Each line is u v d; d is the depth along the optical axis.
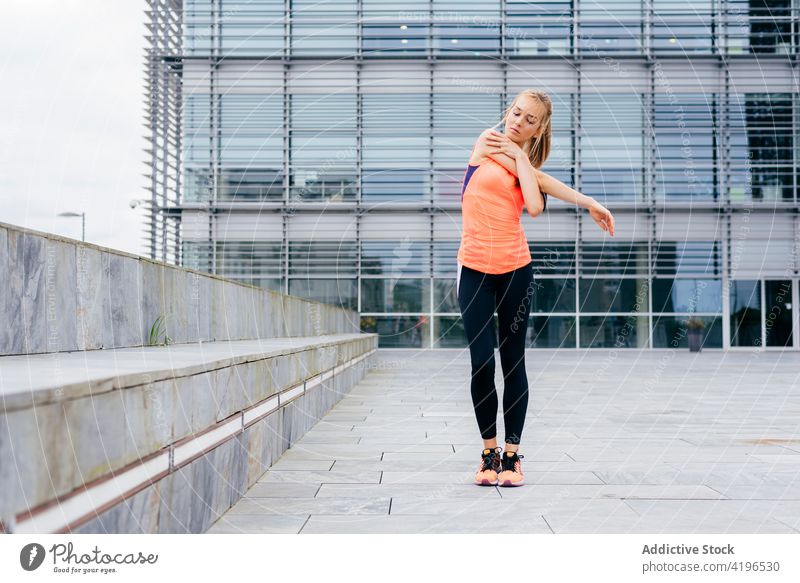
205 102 17.14
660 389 8.08
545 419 5.37
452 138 17.41
